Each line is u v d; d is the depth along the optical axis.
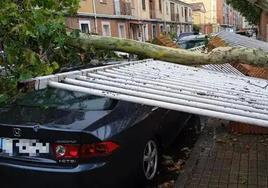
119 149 3.97
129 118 4.32
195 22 67.25
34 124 3.79
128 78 3.59
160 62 5.19
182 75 4.25
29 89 3.09
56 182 3.72
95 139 3.78
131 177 4.19
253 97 3.41
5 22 4.46
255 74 6.93
